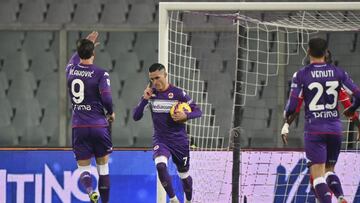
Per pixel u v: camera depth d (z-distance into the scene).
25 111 42.56
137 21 44.31
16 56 43.69
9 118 42.53
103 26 42.84
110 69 43.53
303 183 37.00
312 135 28.66
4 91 43.12
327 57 30.31
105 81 29.48
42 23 43.44
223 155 36.75
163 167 30.25
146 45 43.81
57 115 42.28
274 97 41.97
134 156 37.44
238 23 34.22
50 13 44.69
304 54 41.50
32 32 43.84
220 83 42.25
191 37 42.03
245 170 37.09
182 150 31.08
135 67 43.53
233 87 42.28
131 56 43.69
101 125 29.89
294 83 28.78
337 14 37.88
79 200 37.50
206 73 42.34
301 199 36.97
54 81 43.09
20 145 41.72
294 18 38.47
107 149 30.30
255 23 38.41
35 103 42.66
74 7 44.88
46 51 43.66
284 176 37.06
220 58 42.47
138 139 41.84
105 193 30.41
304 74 28.62
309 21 37.72
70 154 37.75
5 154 37.84
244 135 41.62
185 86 40.69
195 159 36.78
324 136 28.56
